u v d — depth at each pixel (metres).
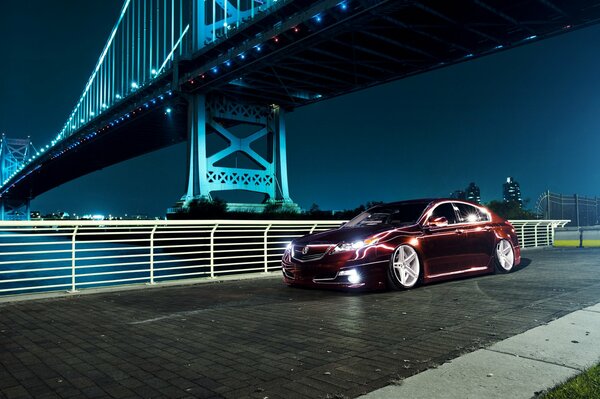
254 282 8.43
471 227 7.65
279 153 59.00
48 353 4.00
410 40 40.12
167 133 72.38
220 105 55.53
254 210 51.12
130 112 61.56
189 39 53.72
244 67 45.28
